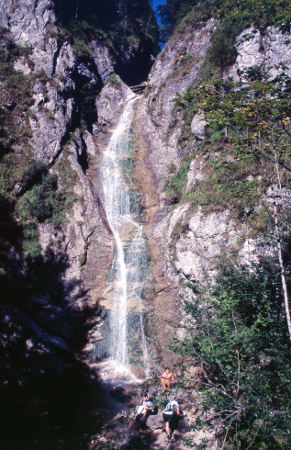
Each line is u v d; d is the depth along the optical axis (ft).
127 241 58.29
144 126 84.23
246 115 25.61
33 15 78.33
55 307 49.14
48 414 33.40
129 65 119.96
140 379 41.81
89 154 74.59
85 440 29.04
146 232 59.41
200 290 31.58
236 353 23.31
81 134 75.56
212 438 27.35
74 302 50.31
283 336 23.35
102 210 64.18
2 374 38.93
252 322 25.91
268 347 23.41
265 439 23.04
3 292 45.60
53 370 42.50
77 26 95.61
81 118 79.10
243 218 40.78
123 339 46.75
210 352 23.54
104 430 30.76
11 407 34.40
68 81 75.87
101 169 72.23
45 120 67.46
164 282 49.39
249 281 26.43
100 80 98.84
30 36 76.28
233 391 23.52
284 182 34.47
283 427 19.60
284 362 21.83
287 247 28.40
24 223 55.21
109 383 41.09
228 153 51.78
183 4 102.17
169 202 63.62
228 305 24.48
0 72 69.15
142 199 68.03
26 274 50.44
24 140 64.13
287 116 25.26
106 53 104.78
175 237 50.11
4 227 52.90
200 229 45.85
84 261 55.36
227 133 54.60
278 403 21.65
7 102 66.39
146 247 55.42
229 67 66.23
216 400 21.67
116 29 117.50
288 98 26.08
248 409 20.49
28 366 41.45
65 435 29.76
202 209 47.11
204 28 81.66
